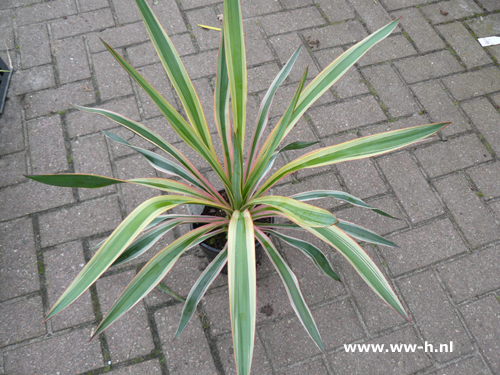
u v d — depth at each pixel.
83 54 1.49
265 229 1.03
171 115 0.88
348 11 1.60
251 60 1.49
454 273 1.18
